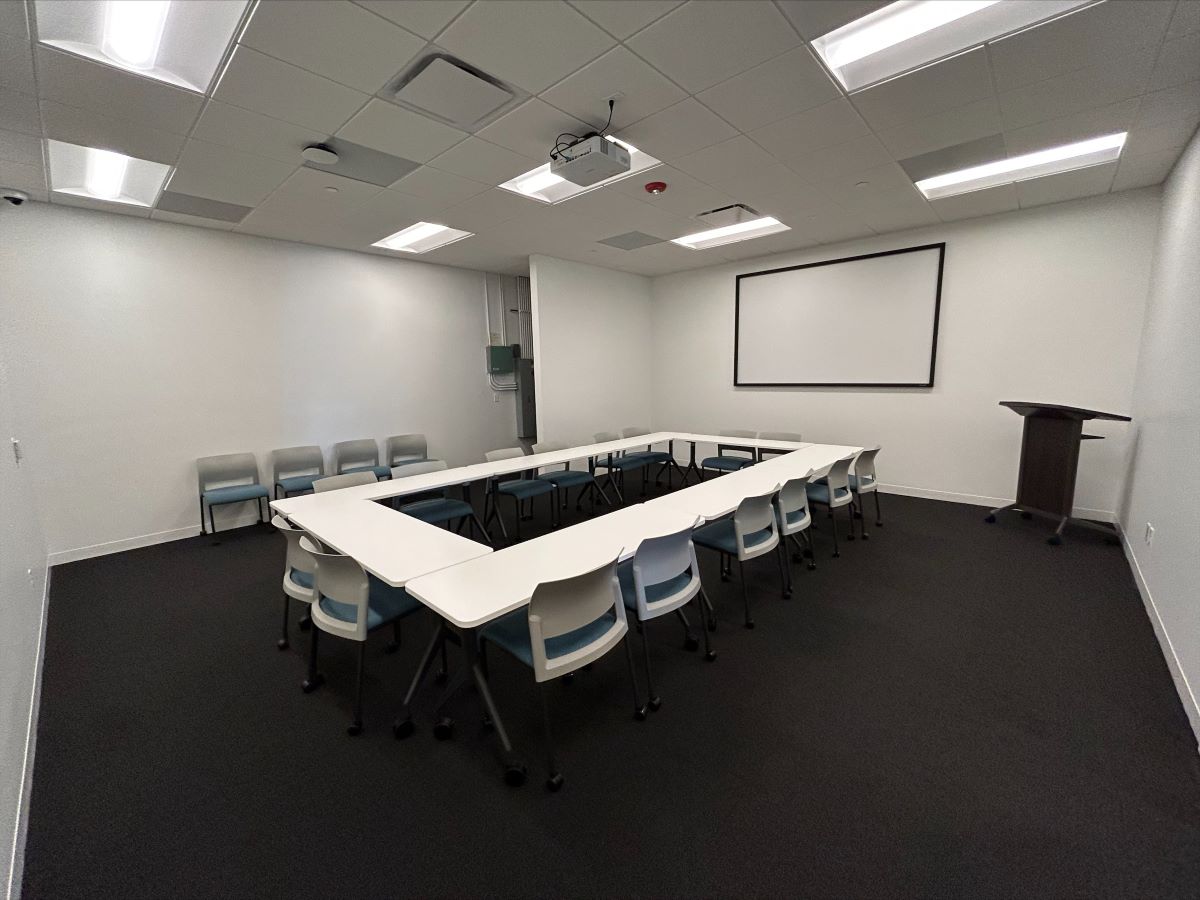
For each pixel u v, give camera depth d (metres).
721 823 1.65
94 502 4.14
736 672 2.47
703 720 2.13
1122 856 1.50
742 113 2.74
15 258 3.71
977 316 4.94
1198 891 1.39
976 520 4.65
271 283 5.03
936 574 3.52
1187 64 2.33
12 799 1.58
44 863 1.54
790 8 1.95
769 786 1.79
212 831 1.65
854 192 4.02
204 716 2.21
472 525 4.72
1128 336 4.23
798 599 3.21
